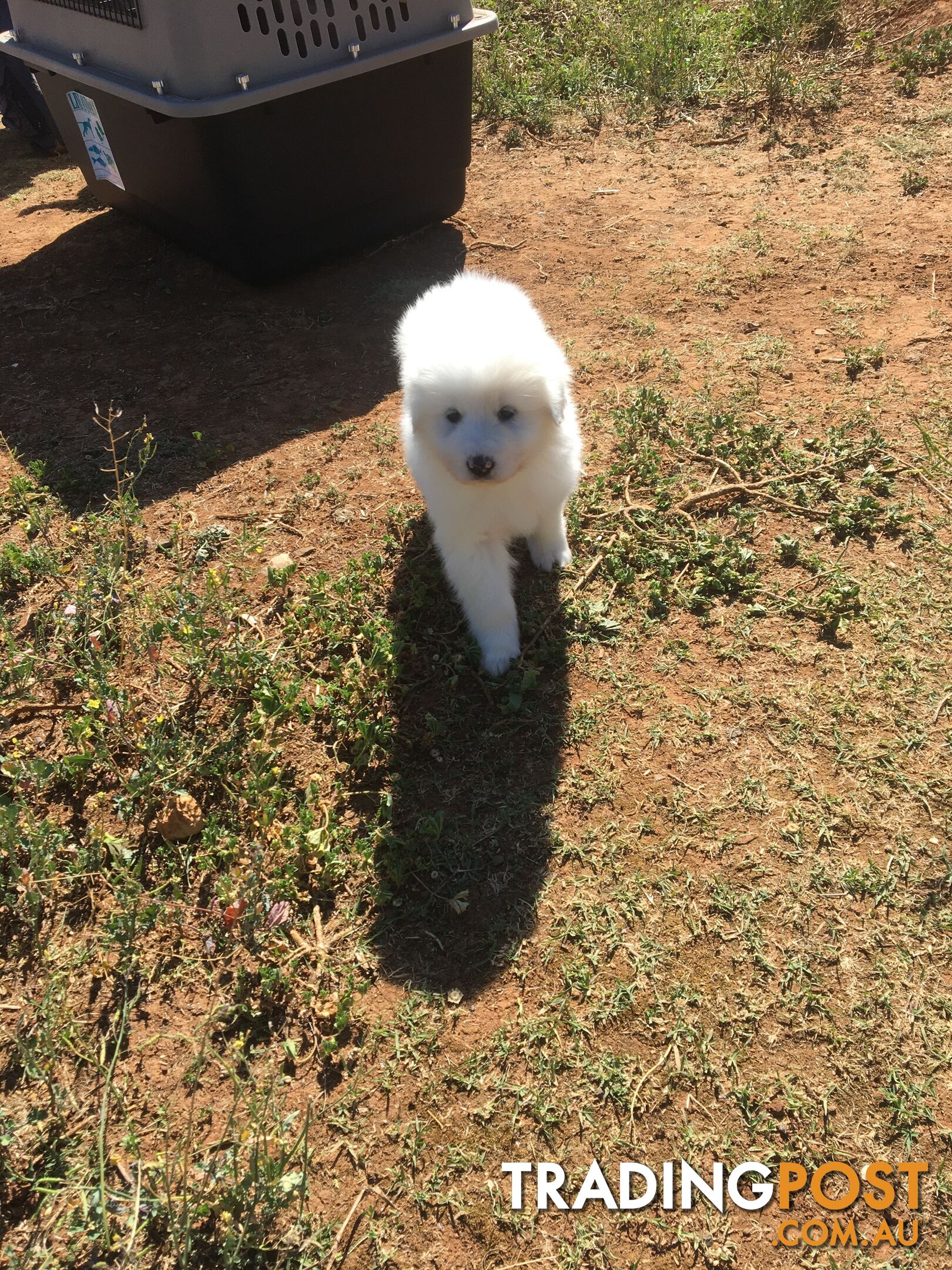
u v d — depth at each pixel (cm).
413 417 95
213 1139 73
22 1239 69
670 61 215
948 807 87
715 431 127
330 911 85
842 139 186
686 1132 72
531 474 98
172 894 87
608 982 79
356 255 171
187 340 155
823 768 91
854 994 77
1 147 246
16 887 86
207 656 103
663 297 153
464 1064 76
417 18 153
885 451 121
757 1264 67
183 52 136
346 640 106
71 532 120
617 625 105
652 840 88
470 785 93
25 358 153
